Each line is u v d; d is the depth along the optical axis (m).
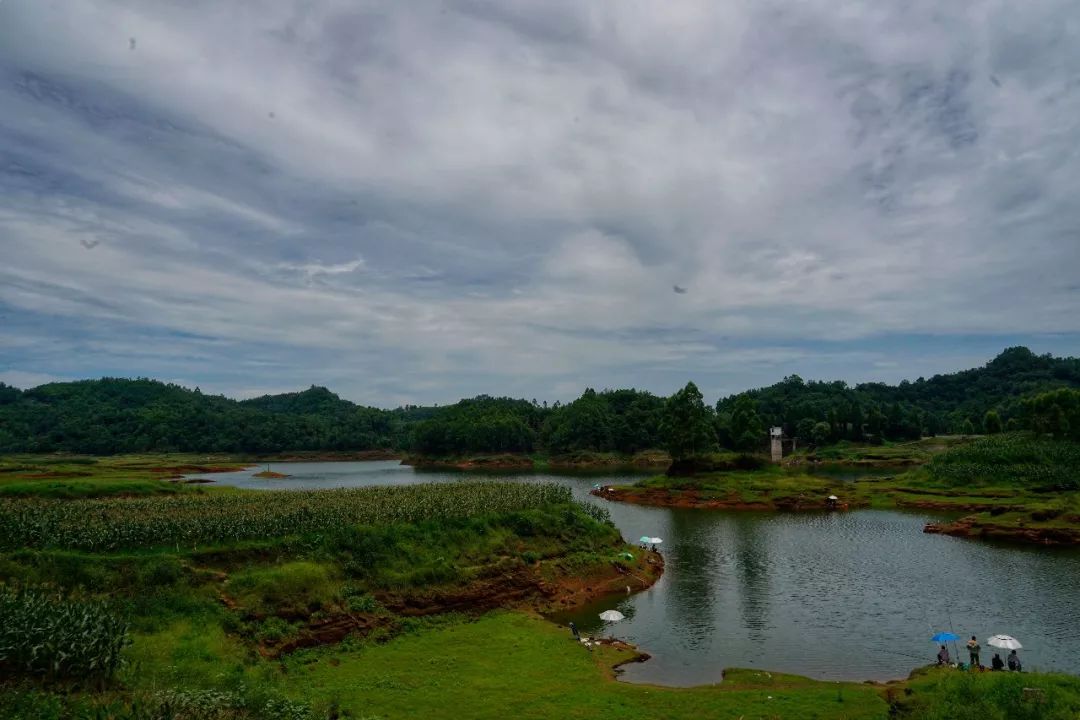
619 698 30.16
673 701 29.86
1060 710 24.25
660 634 42.38
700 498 108.19
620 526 86.50
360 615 39.22
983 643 40.25
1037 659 37.66
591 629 43.53
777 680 33.59
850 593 51.94
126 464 158.12
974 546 70.75
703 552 68.75
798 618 45.66
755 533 80.00
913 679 33.12
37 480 85.94
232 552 40.03
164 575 35.91
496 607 45.72
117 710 21.95
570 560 54.47
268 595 36.91
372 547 44.62
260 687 27.47
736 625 44.12
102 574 34.97
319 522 45.81
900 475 123.88
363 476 164.75
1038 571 58.78
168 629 32.38
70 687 23.70
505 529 54.66
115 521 41.12
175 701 22.78
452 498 57.44
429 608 42.62
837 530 81.50
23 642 23.92
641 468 193.25
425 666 34.69
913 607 47.97
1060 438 116.56
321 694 29.39
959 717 25.11
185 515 43.78
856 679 34.81
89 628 26.16
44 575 34.06
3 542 36.97
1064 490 92.38
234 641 33.38
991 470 105.38
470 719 27.48
